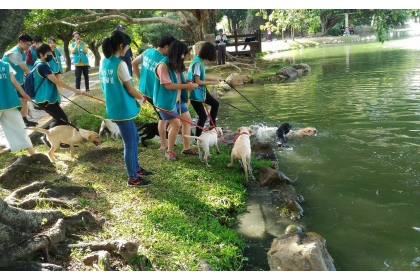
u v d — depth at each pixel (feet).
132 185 15.12
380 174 16.97
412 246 11.76
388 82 38.50
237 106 32.86
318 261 10.23
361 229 12.89
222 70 55.52
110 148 19.31
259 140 22.76
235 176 16.99
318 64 60.95
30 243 9.86
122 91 13.87
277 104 32.65
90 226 11.97
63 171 16.46
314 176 17.30
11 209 10.34
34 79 18.43
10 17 15.02
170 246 11.14
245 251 11.99
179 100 18.42
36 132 21.40
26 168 15.64
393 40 101.81
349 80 42.14
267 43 120.06
